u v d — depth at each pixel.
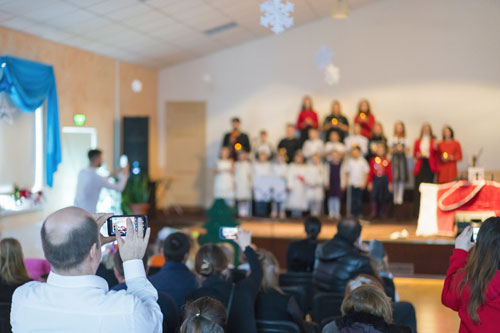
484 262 2.08
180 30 9.57
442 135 10.41
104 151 9.86
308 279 4.46
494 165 10.37
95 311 1.53
